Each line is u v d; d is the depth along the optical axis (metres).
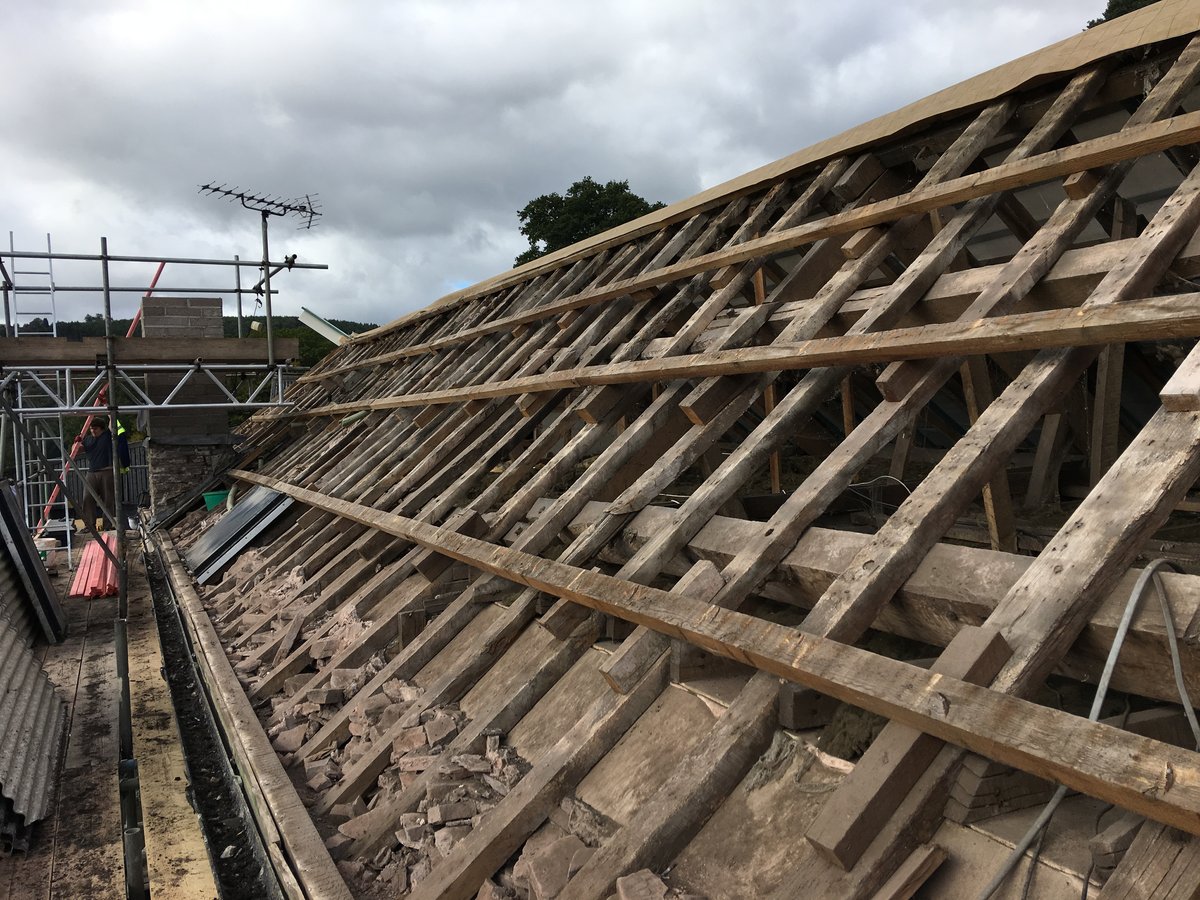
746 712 2.89
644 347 5.54
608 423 5.44
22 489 15.61
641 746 3.26
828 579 3.11
